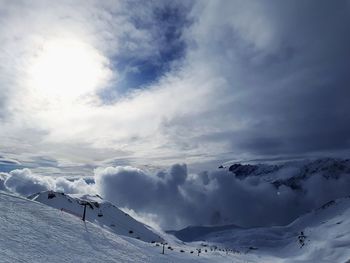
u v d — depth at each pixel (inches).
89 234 1957.4
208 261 4207.7
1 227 1453.0
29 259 1216.2
